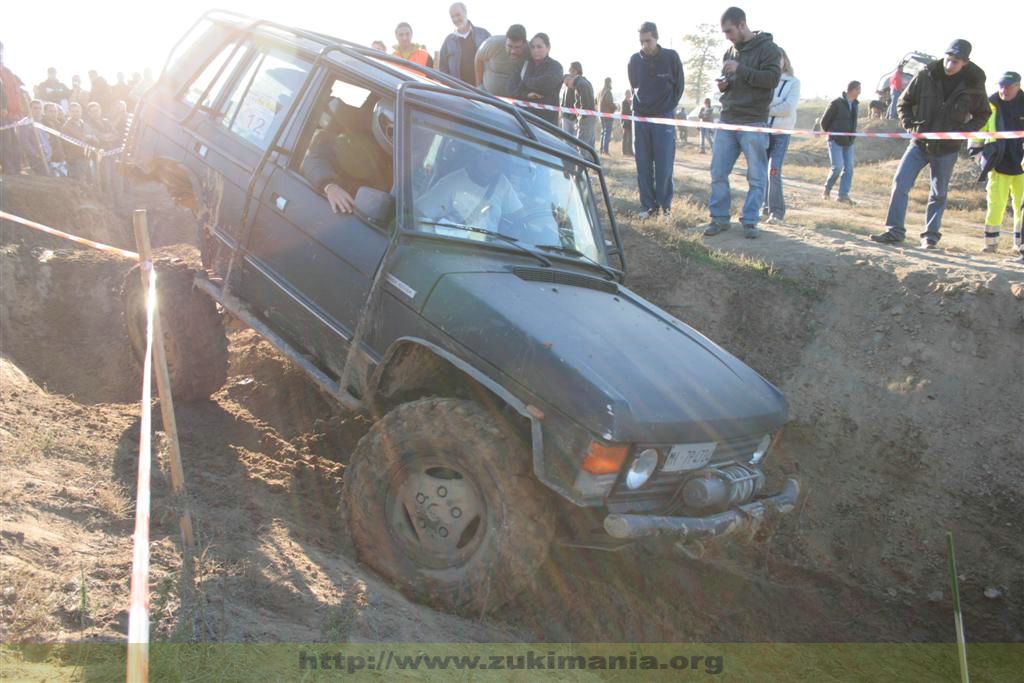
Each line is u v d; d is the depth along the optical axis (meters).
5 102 12.84
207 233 5.73
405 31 11.59
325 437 6.19
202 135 5.82
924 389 6.60
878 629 5.37
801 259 7.85
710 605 5.07
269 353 7.39
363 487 4.23
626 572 4.97
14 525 3.50
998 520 5.85
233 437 5.76
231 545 3.94
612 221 5.83
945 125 8.05
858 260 7.67
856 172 18.31
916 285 7.15
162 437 5.30
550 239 5.14
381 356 4.56
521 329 4.05
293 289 5.08
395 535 4.22
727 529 4.10
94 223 11.33
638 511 4.03
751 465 4.50
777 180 9.97
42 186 11.41
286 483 5.20
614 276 5.54
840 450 6.56
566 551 4.73
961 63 7.91
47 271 8.21
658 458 3.95
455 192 4.85
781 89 10.20
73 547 3.52
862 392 6.78
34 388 5.75
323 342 4.93
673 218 9.29
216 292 5.52
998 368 6.49
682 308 7.79
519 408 3.91
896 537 6.01
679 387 4.18
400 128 4.75
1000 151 8.10
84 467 4.52
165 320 5.83
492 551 3.88
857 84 12.57
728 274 7.84
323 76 5.25
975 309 6.76
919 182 15.86
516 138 5.30
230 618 3.19
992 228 8.40
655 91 9.17
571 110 9.52
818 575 5.88
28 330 7.37
